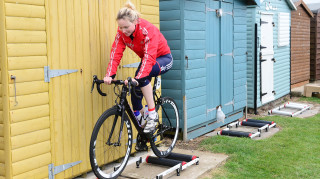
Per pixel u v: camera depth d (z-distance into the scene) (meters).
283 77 10.75
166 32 6.02
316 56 14.27
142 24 3.77
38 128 3.60
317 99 10.87
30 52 3.48
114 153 4.63
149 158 4.68
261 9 9.02
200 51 6.31
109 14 4.47
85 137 4.19
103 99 4.43
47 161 3.72
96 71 4.30
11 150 3.35
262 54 9.09
